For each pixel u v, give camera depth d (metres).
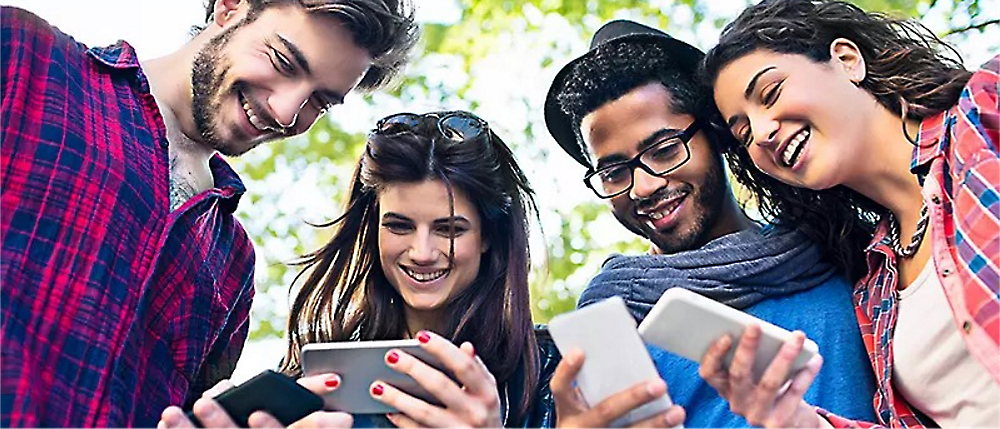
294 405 1.60
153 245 1.96
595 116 2.45
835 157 2.04
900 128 2.08
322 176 5.65
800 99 2.05
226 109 2.22
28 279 1.77
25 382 1.69
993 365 1.73
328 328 2.38
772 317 2.21
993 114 1.85
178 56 2.29
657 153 2.42
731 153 2.44
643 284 2.32
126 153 1.97
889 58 2.09
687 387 2.15
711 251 2.32
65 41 2.04
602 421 1.54
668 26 5.29
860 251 2.30
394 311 2.34
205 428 1.58
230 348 2.37
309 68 2.22
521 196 2.39
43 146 1.87
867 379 2.09
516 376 2.22
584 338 1.54
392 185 2.23
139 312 1.91
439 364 1.66
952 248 1.85
